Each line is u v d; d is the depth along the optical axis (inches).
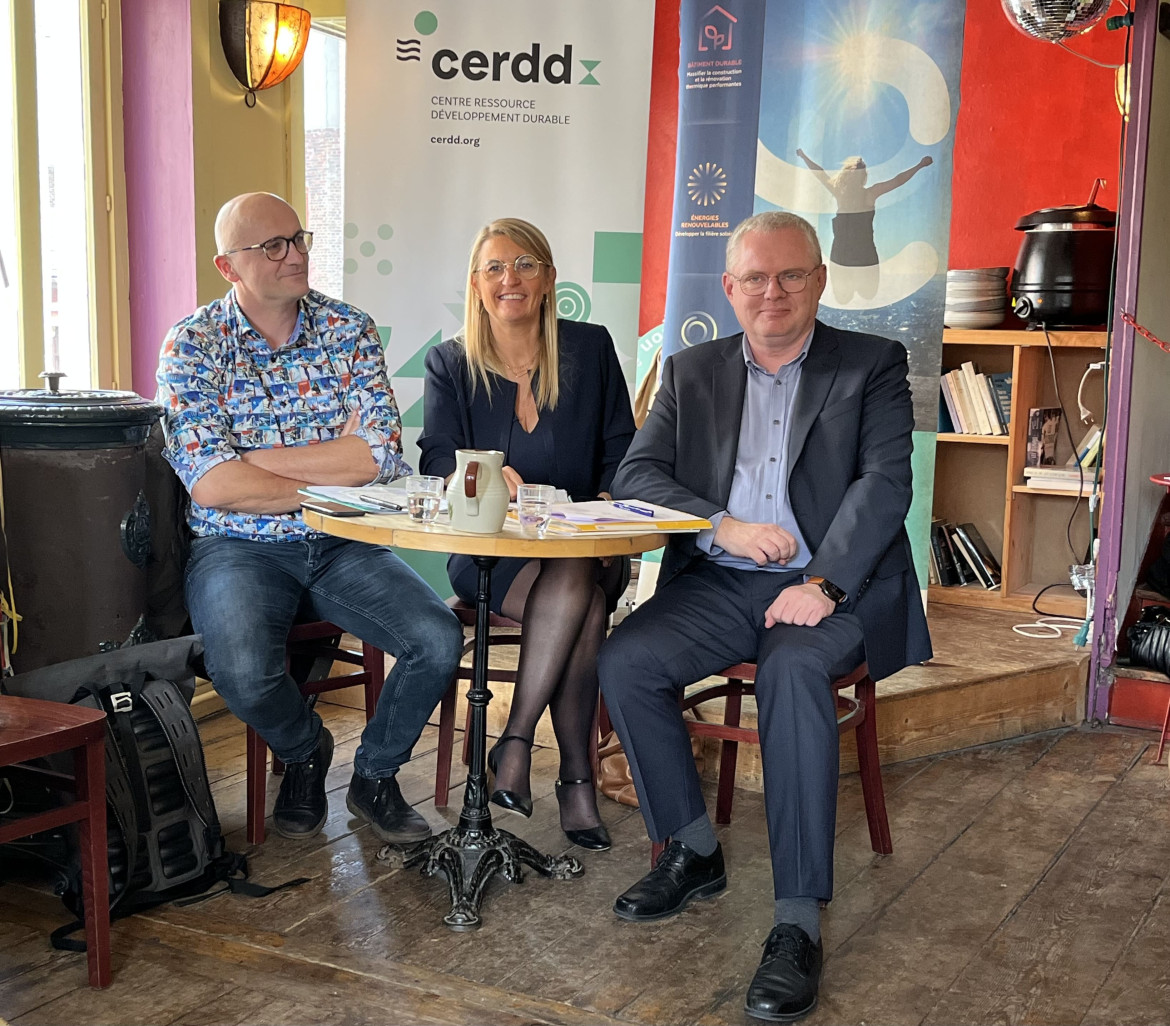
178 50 150.7
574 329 131.5
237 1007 87.7
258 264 116.1
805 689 95.8
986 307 194.2
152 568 122.0
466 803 107.2
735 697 121.6
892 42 150.9
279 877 109.3
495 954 96.0
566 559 114.0
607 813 126.8
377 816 116.1
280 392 121.3
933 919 103.9
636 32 161.9
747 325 111.1
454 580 126.6
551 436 127.4
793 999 87.1
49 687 101.8
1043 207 200.4
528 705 114.9
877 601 106.5
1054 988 92.4
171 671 109.8
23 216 140.6
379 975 92.5
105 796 92.3
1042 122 198.8
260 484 115.0
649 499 112.7
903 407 112.0
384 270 166.2
